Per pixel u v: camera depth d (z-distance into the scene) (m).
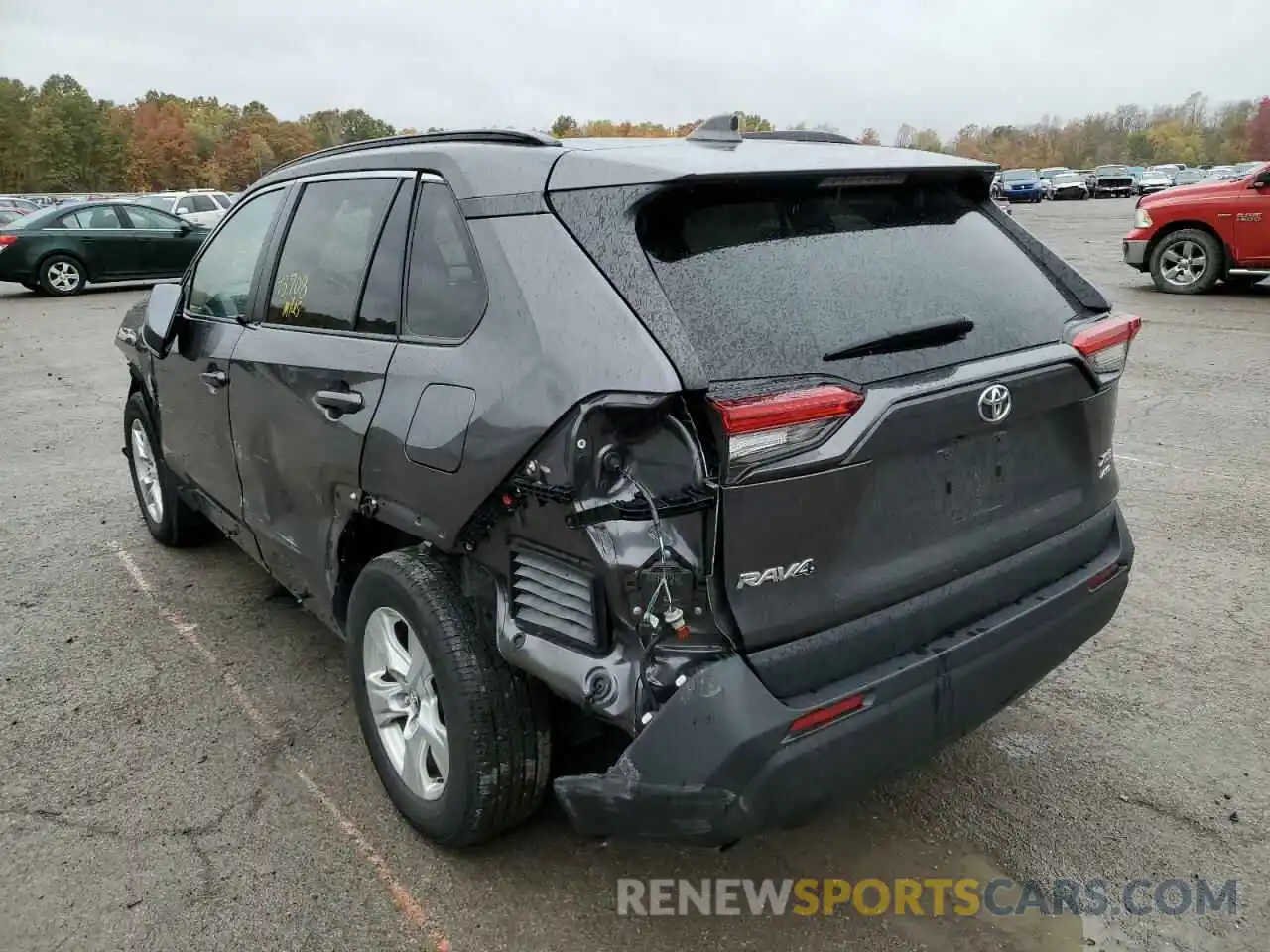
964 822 2.89
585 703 2.12
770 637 2.07
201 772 3.14
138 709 3.52
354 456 2.75
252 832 2.85
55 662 3.86
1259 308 11.59
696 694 2.00
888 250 2.48
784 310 2.19
